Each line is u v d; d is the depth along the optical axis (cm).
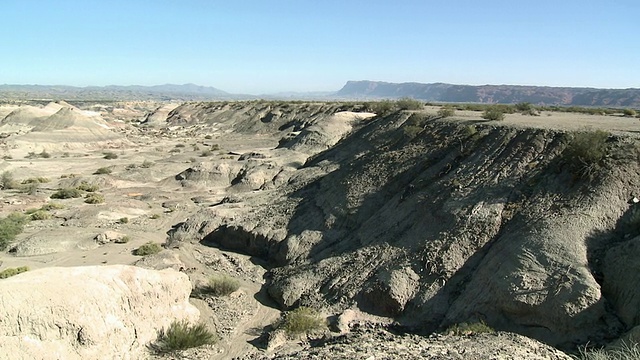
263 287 2331
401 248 2130
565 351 1439
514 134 2452
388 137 3547
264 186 3962
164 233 3306
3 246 2977
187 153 6888
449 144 2742
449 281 1880
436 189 2353
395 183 2692
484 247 1942
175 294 1800
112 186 4794
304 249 2512
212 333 1806
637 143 2006
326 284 2130
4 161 5841
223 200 3697
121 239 3095
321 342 1727
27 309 1291
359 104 7931
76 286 1437
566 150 2103
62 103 11138
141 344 1575
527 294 1602
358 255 2216
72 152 7125
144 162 6047
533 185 2089
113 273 1602
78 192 4369
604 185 1883
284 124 9119
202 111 12638
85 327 1374
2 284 1340
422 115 3519
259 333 1872
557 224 1797
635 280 1514
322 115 8138
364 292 1977
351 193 2788
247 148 7431
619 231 1759
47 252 2880
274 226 2823
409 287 1906
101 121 9369
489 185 2191
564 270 1620
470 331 1593
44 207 3919
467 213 2078
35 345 1273
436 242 2027
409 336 1638
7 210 3834
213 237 2991
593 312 1502
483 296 1722
